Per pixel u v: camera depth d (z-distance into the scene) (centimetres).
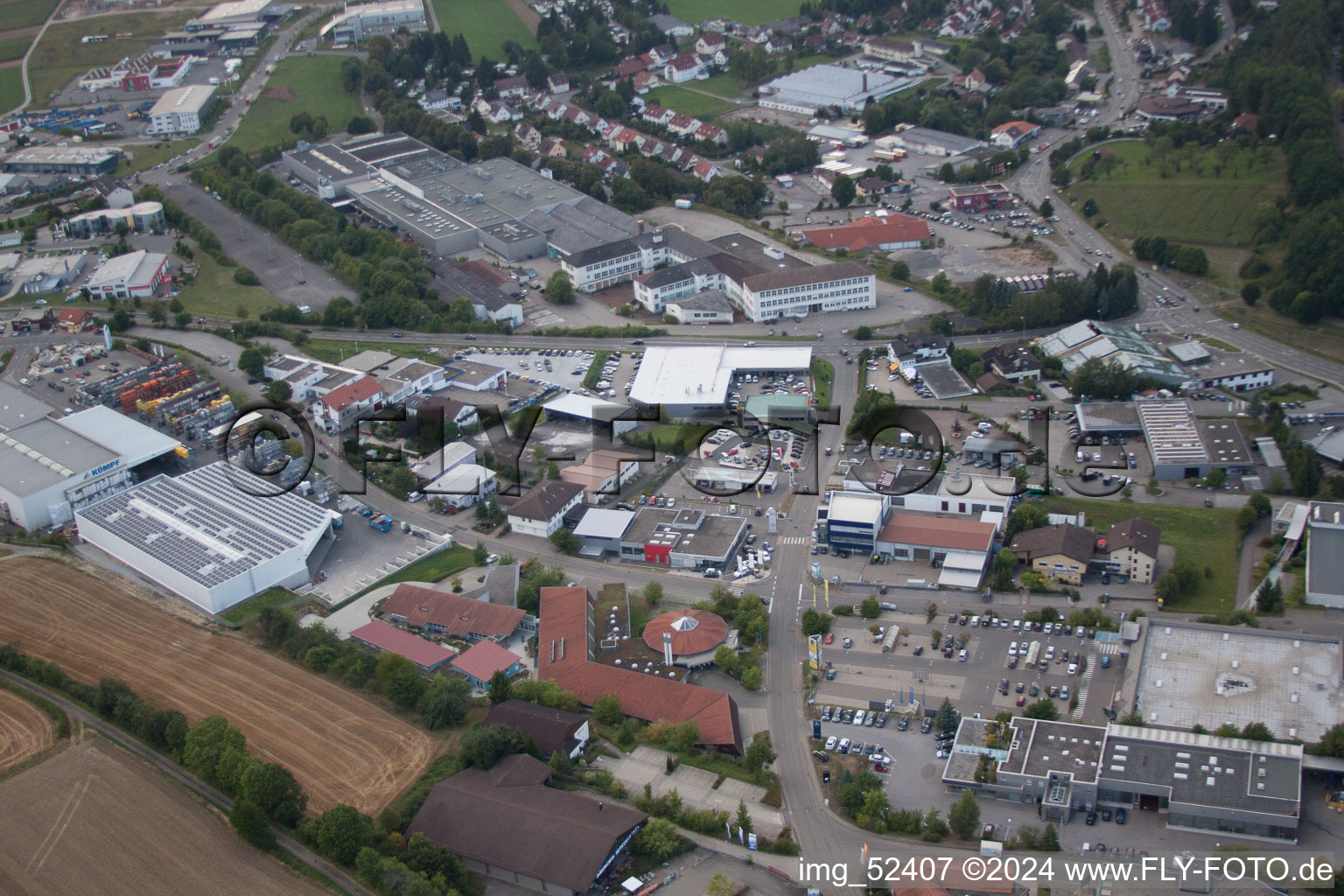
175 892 18288
